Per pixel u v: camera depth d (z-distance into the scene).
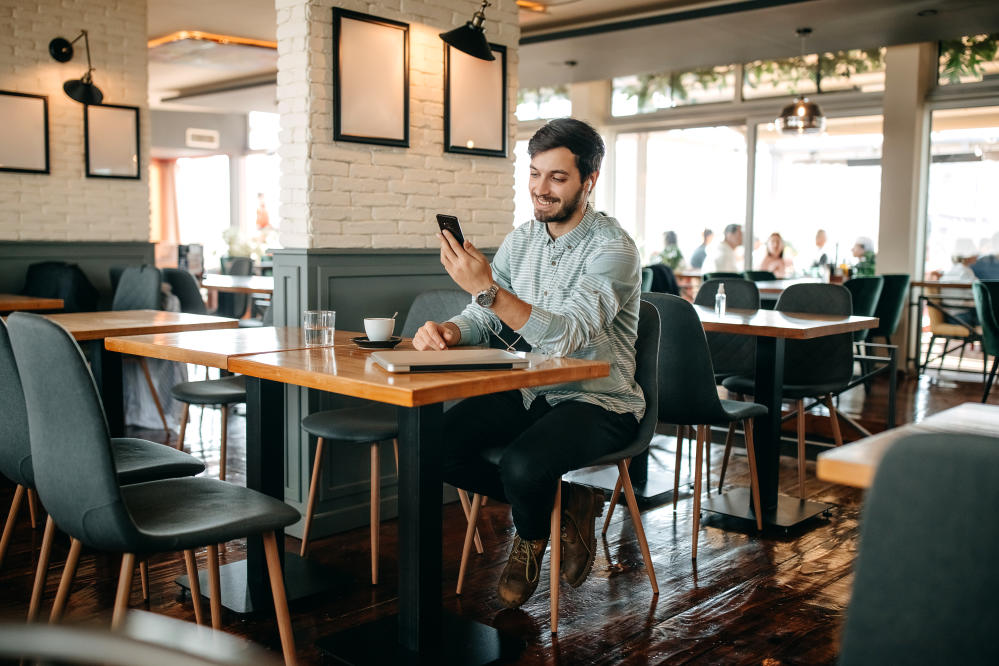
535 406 2.54
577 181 2.39
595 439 2.35
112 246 6.39
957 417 1.47
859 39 6.87
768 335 3.33
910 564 0.88
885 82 7.57
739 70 8.69
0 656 0.61
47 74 6.00
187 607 2.61
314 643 2.37
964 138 7.51
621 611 2.64
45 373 1.69
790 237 8.48
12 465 2.15
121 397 3.16
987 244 7.49
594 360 2.25
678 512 3.68
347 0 3.48
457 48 3.65
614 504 3.33
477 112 4.07
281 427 2.55
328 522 3.35
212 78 10.25
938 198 7.70
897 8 5.87
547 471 2.26
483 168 4.14
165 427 5.12
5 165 5.82
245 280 6.80
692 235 9.23
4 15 5.77
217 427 5.35
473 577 2.91
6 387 2.12
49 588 2.75
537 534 2.37
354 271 3.52
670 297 3.01
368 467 3.52
